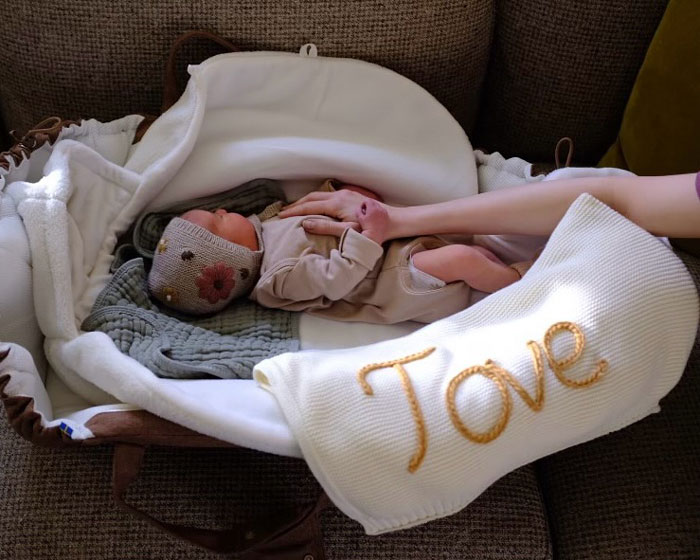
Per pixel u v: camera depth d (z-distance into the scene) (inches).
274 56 35.0
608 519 31.0
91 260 33.3
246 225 35.5
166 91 35.9
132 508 26.6
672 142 36.2
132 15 34.2
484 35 37.4
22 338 30.2
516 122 42.1
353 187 38.3
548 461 33.7
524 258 36.5
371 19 35.2
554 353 27.3
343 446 25.9
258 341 33.3
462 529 30.1
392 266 35.1
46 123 35.2
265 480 30.2
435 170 37.8
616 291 28.0
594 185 32.2
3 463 29.4
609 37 37.3
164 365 30.2
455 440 26.1
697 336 35.8
